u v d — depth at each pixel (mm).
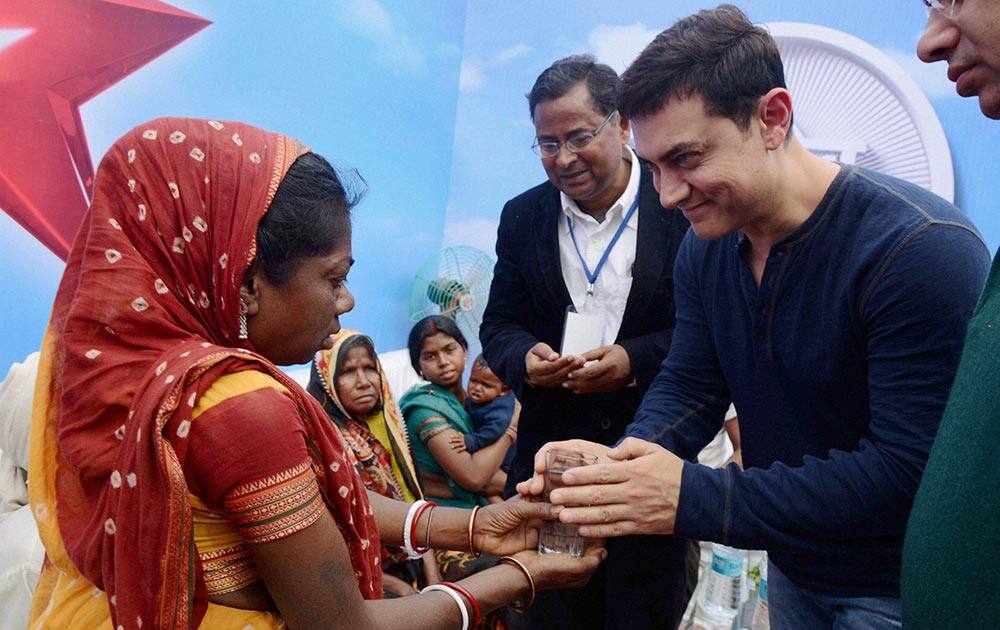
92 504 917
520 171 4660
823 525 1136
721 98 1050
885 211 1093
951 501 716
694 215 1180
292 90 3449
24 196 2432
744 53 1054
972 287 1028
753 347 1301
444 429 2943
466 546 1403
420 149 4441
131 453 797
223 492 798
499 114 4652
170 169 858
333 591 855
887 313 1073
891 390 1098
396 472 2535
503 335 2133
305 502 820
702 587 2420
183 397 787
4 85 2328
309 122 3586
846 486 1118
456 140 4766
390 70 4062
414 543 1414
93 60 2553
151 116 2801
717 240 1359
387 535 1416
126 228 861
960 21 748
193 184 861
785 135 1118
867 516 1117
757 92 1061
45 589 1049
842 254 1125
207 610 860
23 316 2494
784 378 1275
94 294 845
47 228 2516
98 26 2551
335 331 986
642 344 1874
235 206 867
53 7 2416
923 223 1054
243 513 802
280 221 875
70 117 2520
